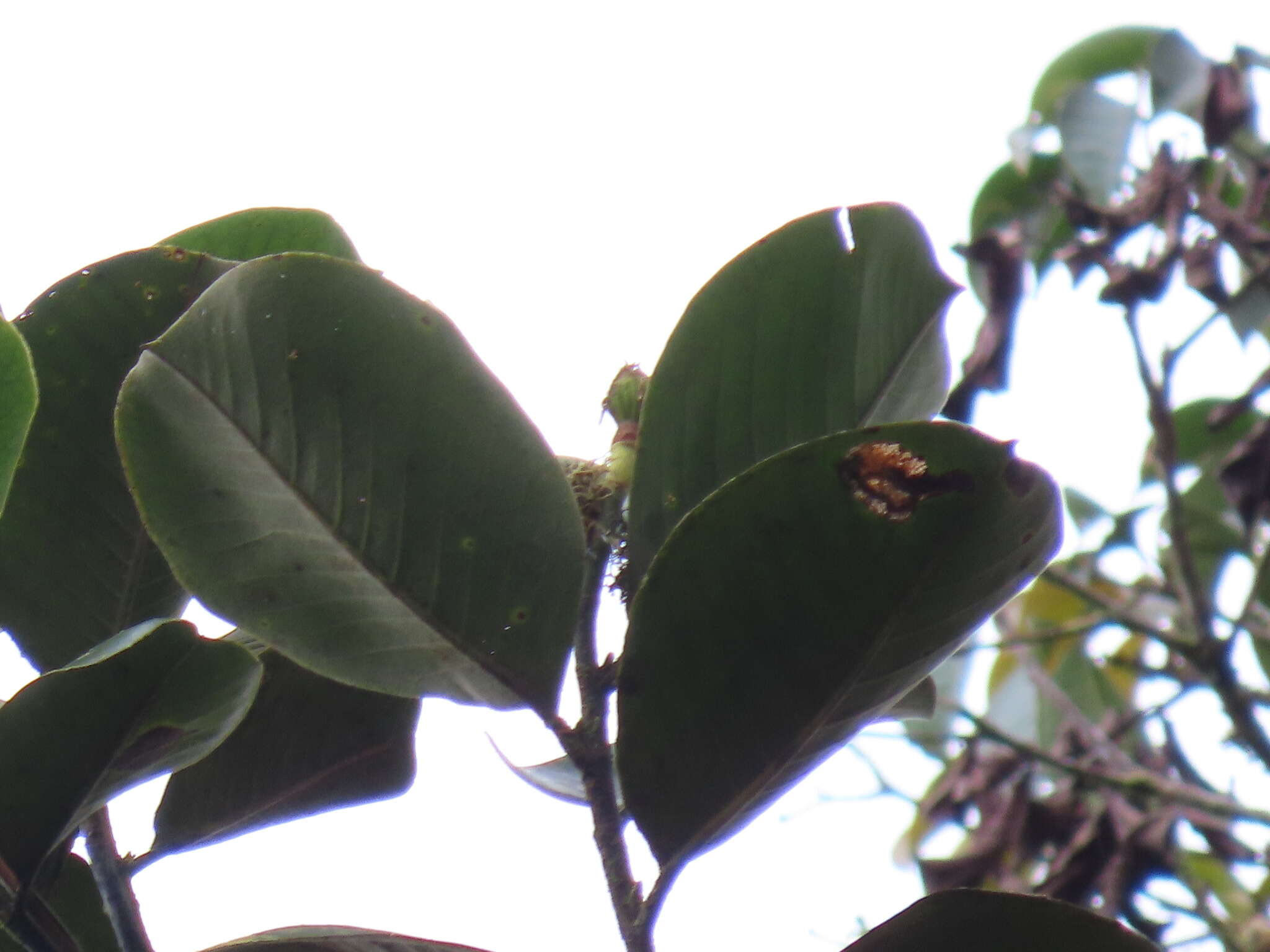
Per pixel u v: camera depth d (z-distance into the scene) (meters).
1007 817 1.68
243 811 0.86
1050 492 0.70
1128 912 1.56
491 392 0.76
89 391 0.84
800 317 0.81
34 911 0.74
